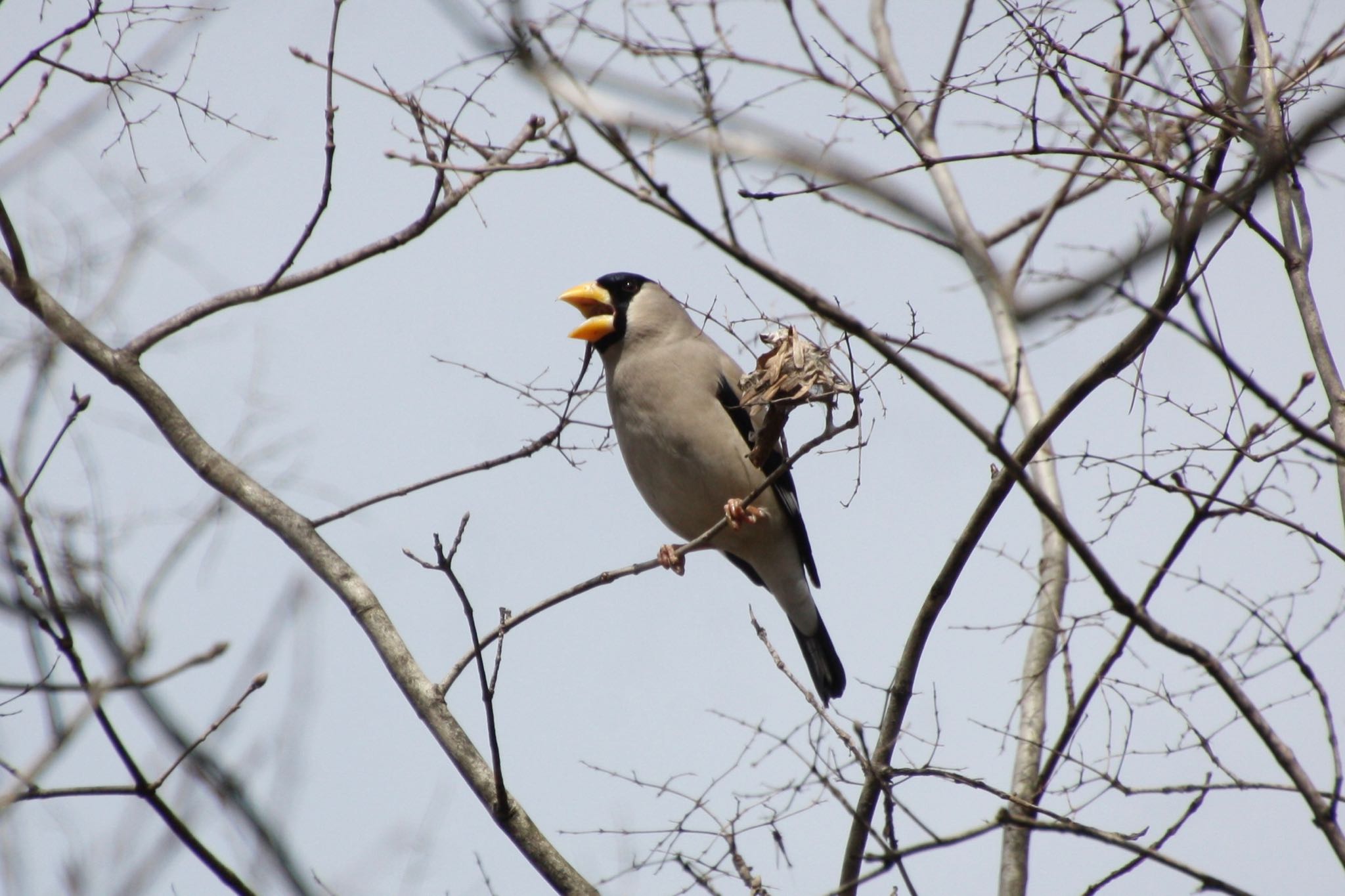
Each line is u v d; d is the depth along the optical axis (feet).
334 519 35.53
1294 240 30.76
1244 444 29.27
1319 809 25.62
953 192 39.68
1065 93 29.27
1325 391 29.91
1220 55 30.42
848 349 28.91
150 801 23.50
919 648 31.68
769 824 30.17
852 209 29.50
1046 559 40.91
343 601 34.22
